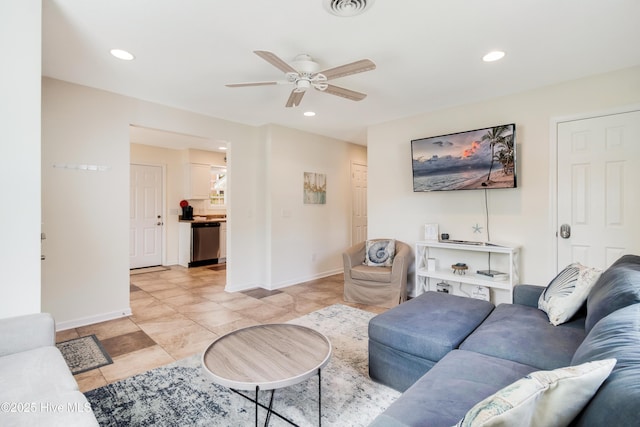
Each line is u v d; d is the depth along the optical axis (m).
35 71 1.73
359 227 6.03
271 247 4.49
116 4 1.85
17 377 1.25
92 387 2.02
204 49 2.38
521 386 0.72
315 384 2.07
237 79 2.93
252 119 4.30
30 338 1.49
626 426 0.62
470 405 1.17
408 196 4.16
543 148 3.15
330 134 5.18
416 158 3.86
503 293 3.40
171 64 2.63
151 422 1.69
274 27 2.09
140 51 2.42
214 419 1.72
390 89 3.20
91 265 3.14
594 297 1.64
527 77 2.92
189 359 2.40
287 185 4.70
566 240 3.03
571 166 3.00
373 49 2.39
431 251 3.90
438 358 1.76
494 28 2.11
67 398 1.14
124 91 3.24
